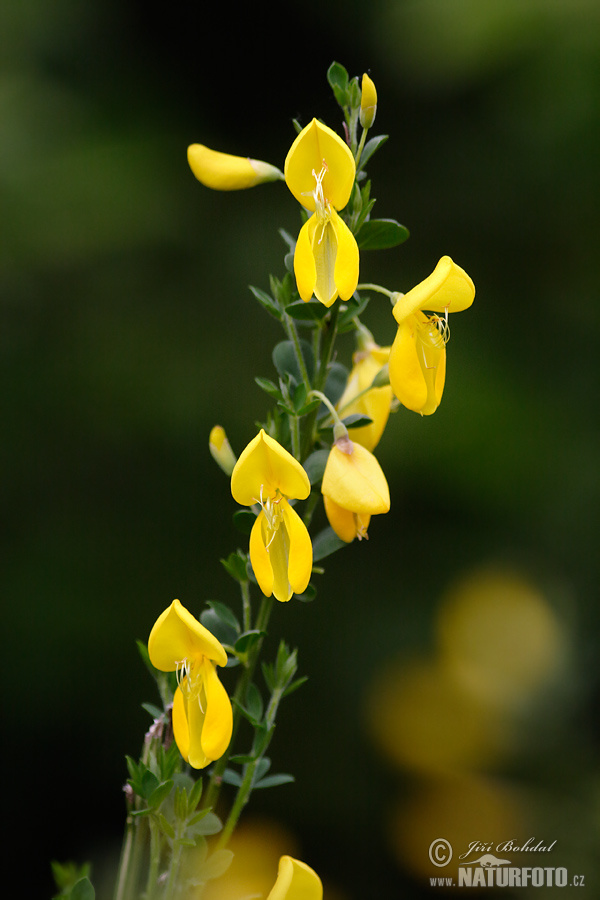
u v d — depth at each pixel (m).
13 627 1.34
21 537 1.41
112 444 1.45
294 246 0.73
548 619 1.24
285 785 1.32
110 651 1.35
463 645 1.26
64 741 1.35
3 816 1.34
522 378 1.42
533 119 1.31
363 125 0.73
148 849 0.73
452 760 1.21
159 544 1.43
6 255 1.39
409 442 1.37
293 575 0.71
